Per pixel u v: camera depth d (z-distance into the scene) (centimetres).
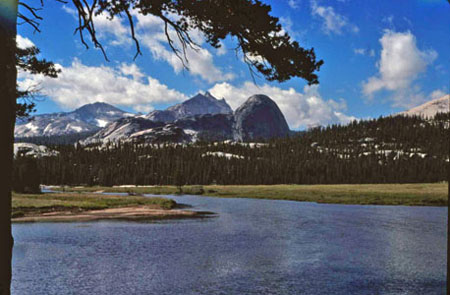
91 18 699
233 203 7938
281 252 2472
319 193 10319
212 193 12506
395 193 9206
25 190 9381
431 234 3294
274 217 4781
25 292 1572
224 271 1959
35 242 2820
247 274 1898
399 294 1553
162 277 1827
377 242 2864
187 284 1708
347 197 8812
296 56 767
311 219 4553
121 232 3369
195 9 722
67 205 5553
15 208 4972
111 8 771
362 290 1612
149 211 5453
